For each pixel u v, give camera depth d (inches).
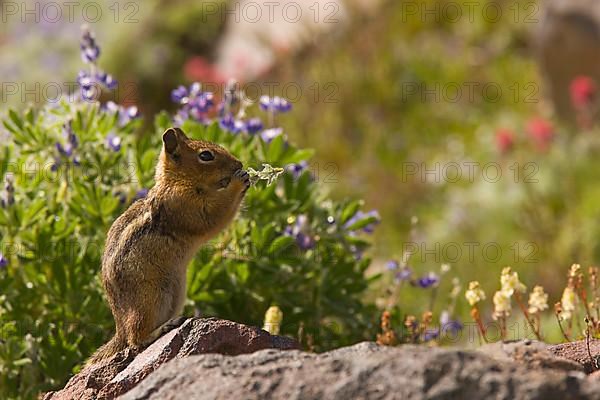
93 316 430.0
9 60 1040.8
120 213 447.8
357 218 468.4
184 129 465.1
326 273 455.5
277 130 471.2
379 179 857.5
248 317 446.6
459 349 263.7
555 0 899.4
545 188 765.9
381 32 1000.2
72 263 433.4
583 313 504.7
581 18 884.6
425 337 452.1
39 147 458.9
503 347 287.4
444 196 821.2
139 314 378.6
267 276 446.0
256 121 471.5
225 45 1077.1
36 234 433.1
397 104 941.2
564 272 711.1
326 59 978.7
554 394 251.3
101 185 446.9
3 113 505.0
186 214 388.8
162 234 386.6
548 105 912.3
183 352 336.2
